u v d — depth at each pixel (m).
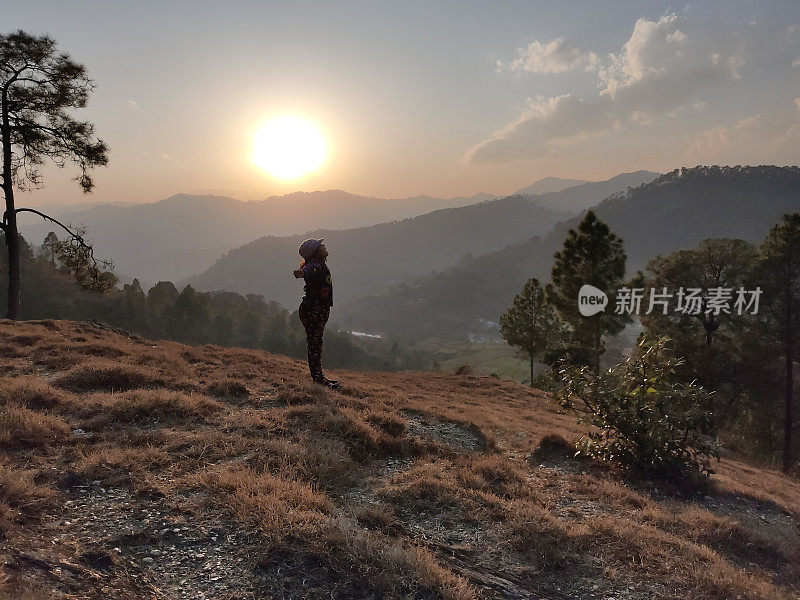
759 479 11.71
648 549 4.48
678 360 8.10
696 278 32.09
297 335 142.00
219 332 129.00
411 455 6.35
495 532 4.40
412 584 3.03
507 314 41.19
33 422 4.58
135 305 113.50
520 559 4.03
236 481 4.01
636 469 7.59
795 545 5.65
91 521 3.25
